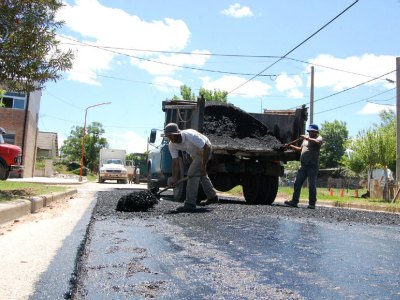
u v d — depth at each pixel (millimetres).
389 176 30891
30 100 29859
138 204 7242
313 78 25234
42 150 54031
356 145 23422
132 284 2740
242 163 9914
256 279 2912
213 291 2621
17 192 9062
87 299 2436
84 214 7055
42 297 2484
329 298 2529
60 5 8719
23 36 8461
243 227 5414
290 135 10445
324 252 3930
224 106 11023
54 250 3861
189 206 7531
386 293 2658
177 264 3330
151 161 13289
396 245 4457
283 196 19078
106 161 36281
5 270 3105
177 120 10977
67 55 9086
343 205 15414
